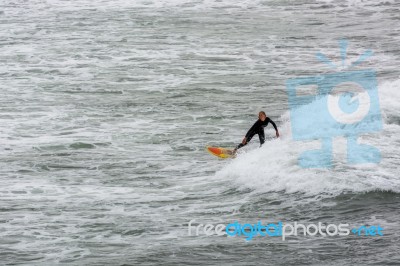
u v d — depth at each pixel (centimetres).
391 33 14275
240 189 6719
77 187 7081
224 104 10156
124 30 14725
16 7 16938
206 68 12125
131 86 11150
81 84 11275
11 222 6144
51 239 5756
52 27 15075
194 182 7081
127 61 12581
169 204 6494
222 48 13375
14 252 5512
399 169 6581
